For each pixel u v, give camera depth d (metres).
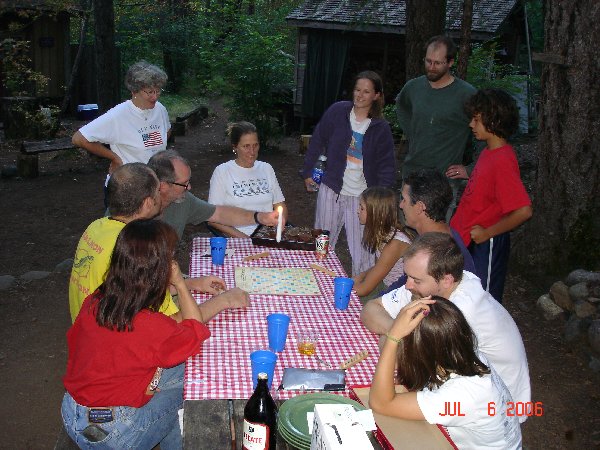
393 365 2.20
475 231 3.84
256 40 11.45
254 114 11.70
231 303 3.04
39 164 10.42
